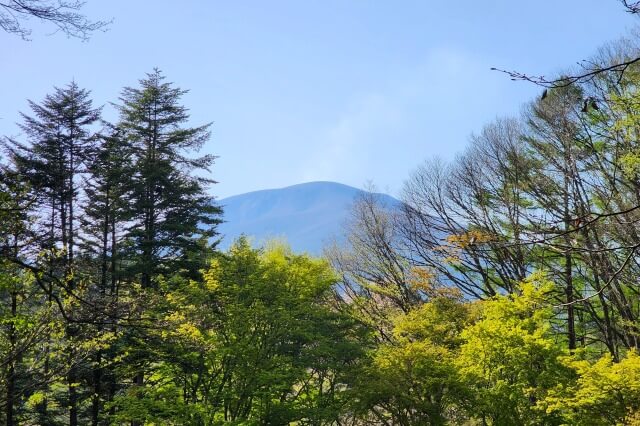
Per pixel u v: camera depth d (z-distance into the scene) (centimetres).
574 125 2367
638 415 1397
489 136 2973
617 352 2442
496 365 1856
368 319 3009
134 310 830
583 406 1555
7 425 1664
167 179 2708
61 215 2344
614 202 2181
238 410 1881
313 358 1981
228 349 1697
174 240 2586
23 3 504
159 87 2980
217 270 1933
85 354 1409
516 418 1773
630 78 1831
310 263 2328
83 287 1045
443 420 1848
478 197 2909
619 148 2073
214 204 2914
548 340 1811
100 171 2539
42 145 2405
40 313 1248
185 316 1606
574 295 2552
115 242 2642
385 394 1897
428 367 1895
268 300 1956
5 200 777
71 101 2534
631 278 2145
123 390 2461
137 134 2912
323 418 1966
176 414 1702
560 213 2291
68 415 2462
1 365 1156
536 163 2681
